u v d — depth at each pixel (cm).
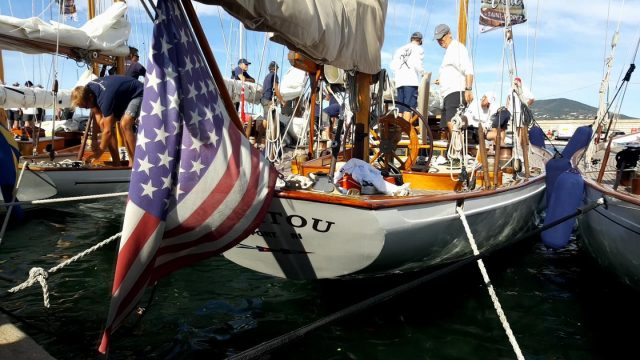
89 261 586
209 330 412
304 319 434
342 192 416
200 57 288
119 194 439
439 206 418
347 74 482
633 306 475
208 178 285
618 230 447
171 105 269
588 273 573
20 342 330
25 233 710
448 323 430
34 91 1073
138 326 416
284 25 315
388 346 387
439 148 721
